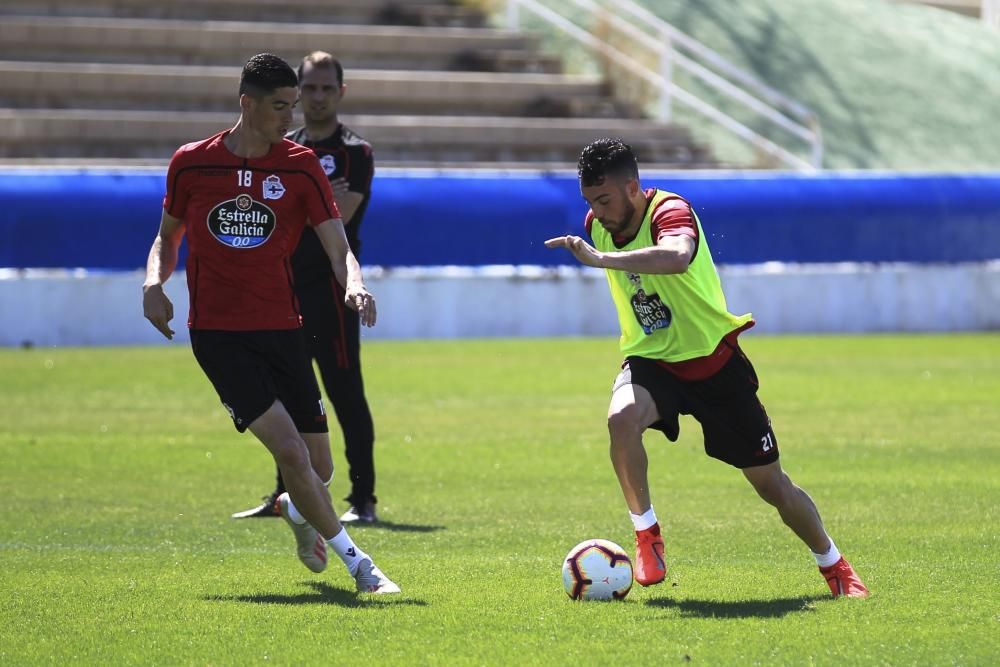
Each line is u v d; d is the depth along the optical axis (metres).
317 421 22.56
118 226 70.88
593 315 77.75
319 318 29.41
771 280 79.75
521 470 36.47
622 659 17.69
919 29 139.50
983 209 84.44
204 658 17.89
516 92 99.25
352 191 30.06
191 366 61.06
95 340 70.25
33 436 42.00
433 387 54.97
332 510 21.98
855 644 18.34
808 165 103.56
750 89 115.62
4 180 69.75
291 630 19.34
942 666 17.36
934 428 44.25
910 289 82.75
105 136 85.94
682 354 21.09
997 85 130.88
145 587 22.41
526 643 18.53
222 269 21.64
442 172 77.12
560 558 25.08
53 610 20.66
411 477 35.38
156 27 94.94
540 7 104.94
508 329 76.44
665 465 37.50
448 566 24.25
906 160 112.81
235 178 21.55
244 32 96.75
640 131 98.50
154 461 37.62
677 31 119.81
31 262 69.81
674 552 25.70
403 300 74.62
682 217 20.70
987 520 29.06
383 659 17.78
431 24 107.00
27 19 96.31
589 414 47.62
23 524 28.62
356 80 94.88
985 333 82.19
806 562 24.62
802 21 129.88
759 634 18.91
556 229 77.44
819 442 41.28
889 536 27.19
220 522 29.03
